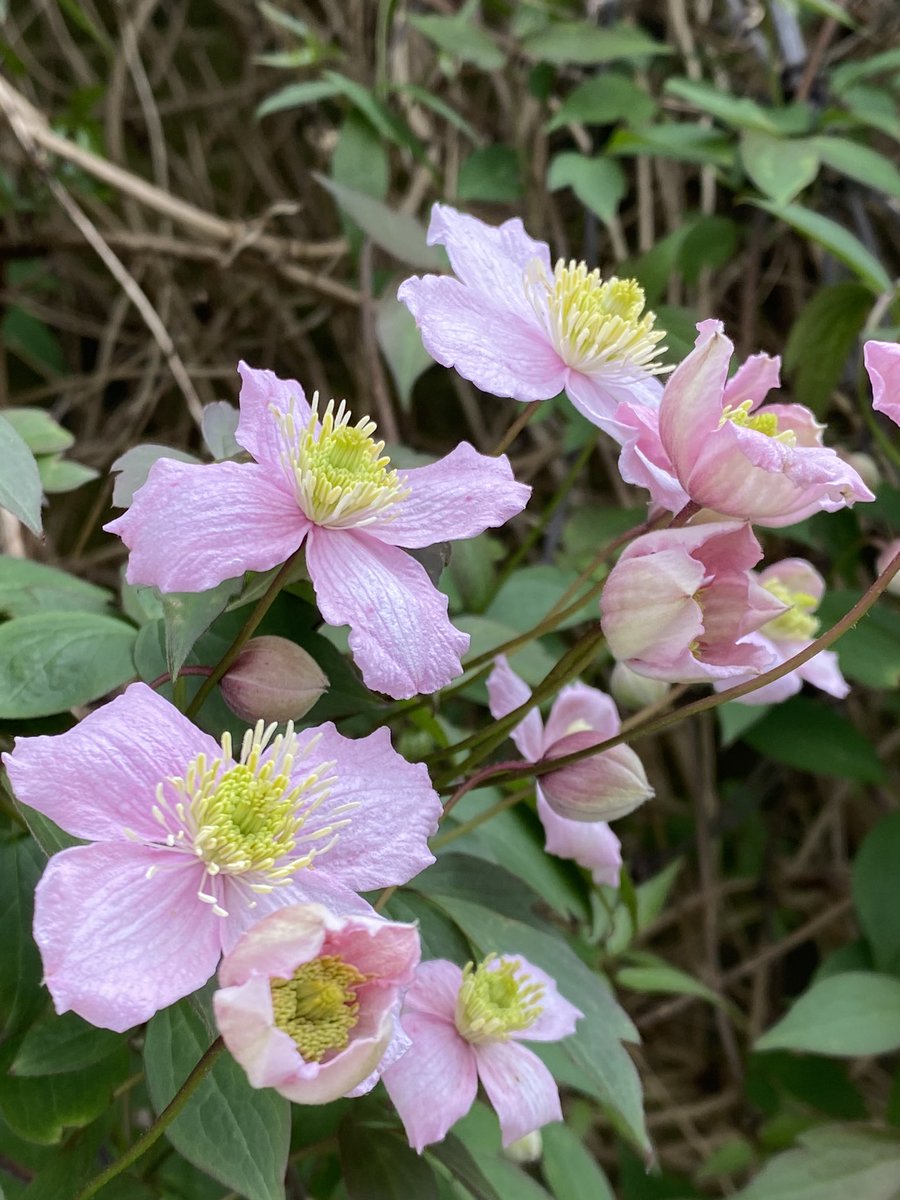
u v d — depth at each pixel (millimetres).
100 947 115
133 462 152
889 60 334
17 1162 212
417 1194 162
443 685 137
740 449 133
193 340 399
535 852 213
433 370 429
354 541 141
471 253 166
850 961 311
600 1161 393
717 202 392
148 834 124
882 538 331
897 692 385
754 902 431
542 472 402
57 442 227
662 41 393
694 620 135
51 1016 144
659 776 419
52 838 135
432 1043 162
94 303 432
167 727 130
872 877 307
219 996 100
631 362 165
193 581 130
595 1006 182
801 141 310
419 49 391
